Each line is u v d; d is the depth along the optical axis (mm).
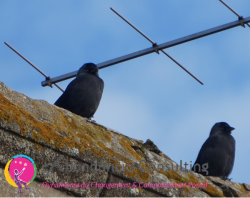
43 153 6457
